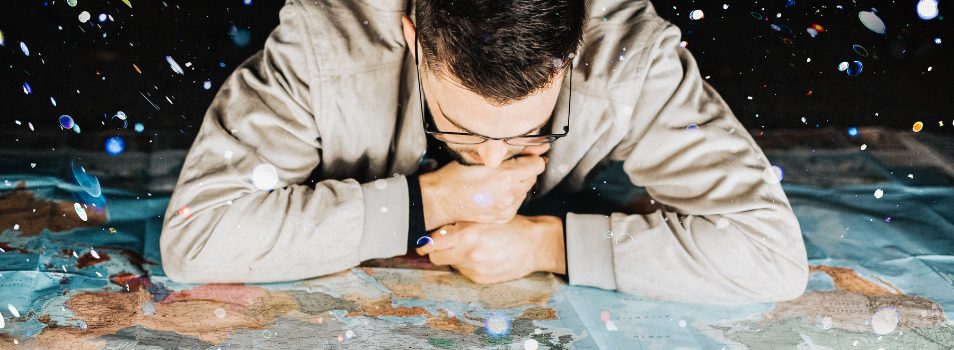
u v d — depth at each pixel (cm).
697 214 185
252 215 178
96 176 235
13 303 172
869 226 223
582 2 154
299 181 190
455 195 185
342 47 184
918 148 274
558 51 148
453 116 161
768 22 354
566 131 179
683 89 192
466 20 145
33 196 220
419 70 174
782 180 250
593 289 188
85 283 182
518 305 181
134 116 276
